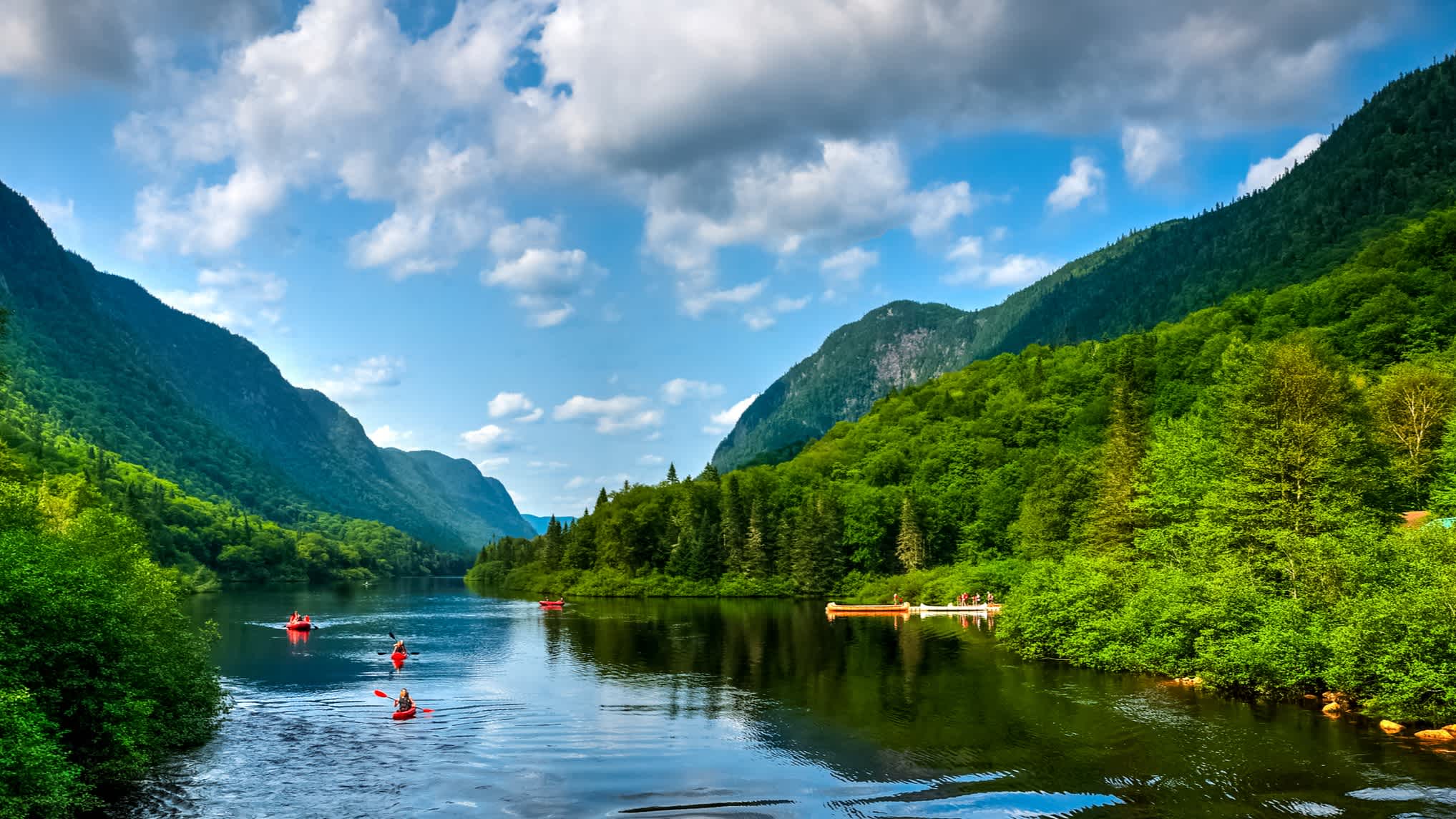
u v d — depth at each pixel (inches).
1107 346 7544.3
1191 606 1750.7
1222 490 2171.5
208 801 1043.3
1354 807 973.8
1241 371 3329.2
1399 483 2372.0
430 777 1155.9
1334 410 2240.4
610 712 1600.6
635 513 6648.6
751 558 5940.0
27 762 820.0
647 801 1047.6
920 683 1872.5
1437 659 1257.4
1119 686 1776.6
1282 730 1327.5
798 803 1035.9
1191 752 1213.7
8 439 7568.9
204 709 1470.2
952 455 6412.4
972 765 1185.4
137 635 1168.8
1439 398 2999.5
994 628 3166.8
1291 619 1544.0
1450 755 1164.5
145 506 7554.1
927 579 4574.3
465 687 1909.4
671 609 4510.3
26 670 965.2
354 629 3383.4
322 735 1412.4
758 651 2518.5
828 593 5605.3
